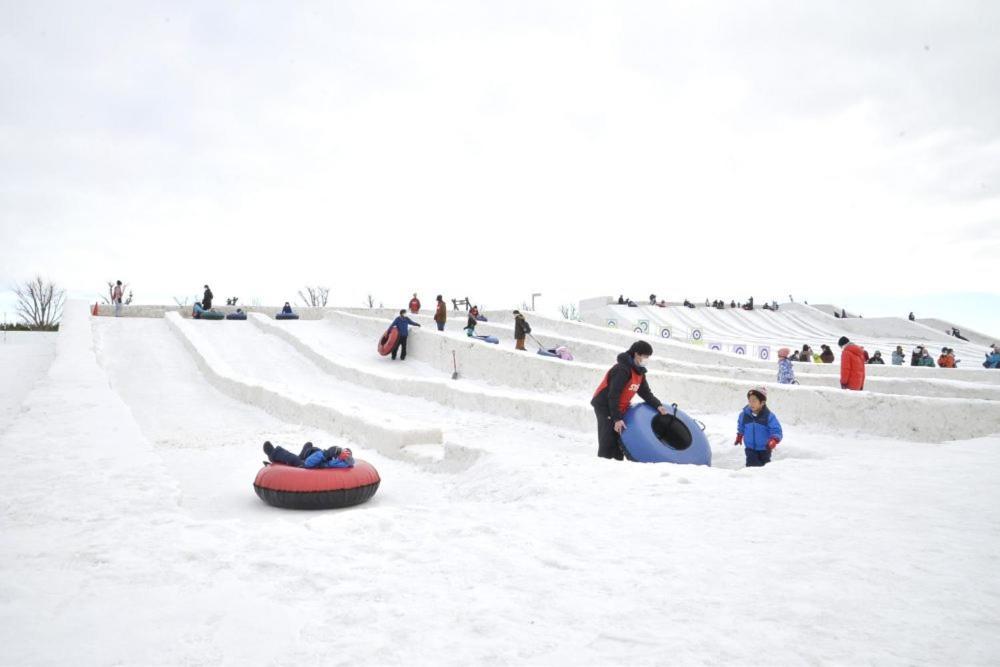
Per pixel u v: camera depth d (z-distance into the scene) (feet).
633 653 10.02
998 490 21.26
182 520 18.72
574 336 104.22
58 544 16.33
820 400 44.55
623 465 26.35
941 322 166.09
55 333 98.63
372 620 11.55
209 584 13.56
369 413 45.83
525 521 18.35
